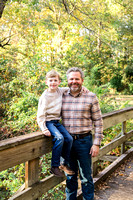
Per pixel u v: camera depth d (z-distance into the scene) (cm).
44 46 1300
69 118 231
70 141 216
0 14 775
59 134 203
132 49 1343
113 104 768
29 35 1268
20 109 540
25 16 1141
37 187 209
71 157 244
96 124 234
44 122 204
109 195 295
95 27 1167
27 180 203
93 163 321
